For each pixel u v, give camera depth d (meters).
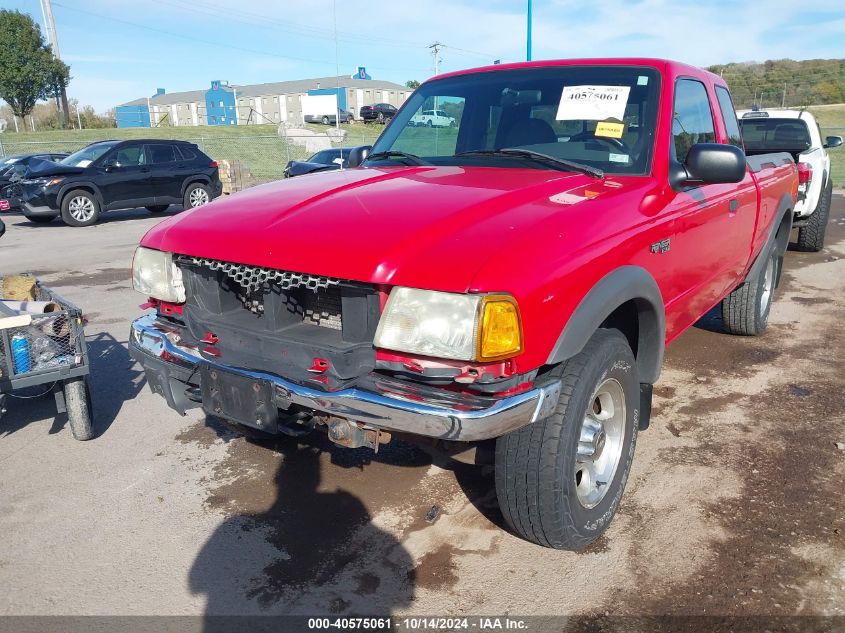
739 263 4.50
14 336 3.55
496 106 3.70
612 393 2.88
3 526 3.10
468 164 3.38
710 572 2.69
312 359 2.48
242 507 3.22
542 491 2.55
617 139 3.31
